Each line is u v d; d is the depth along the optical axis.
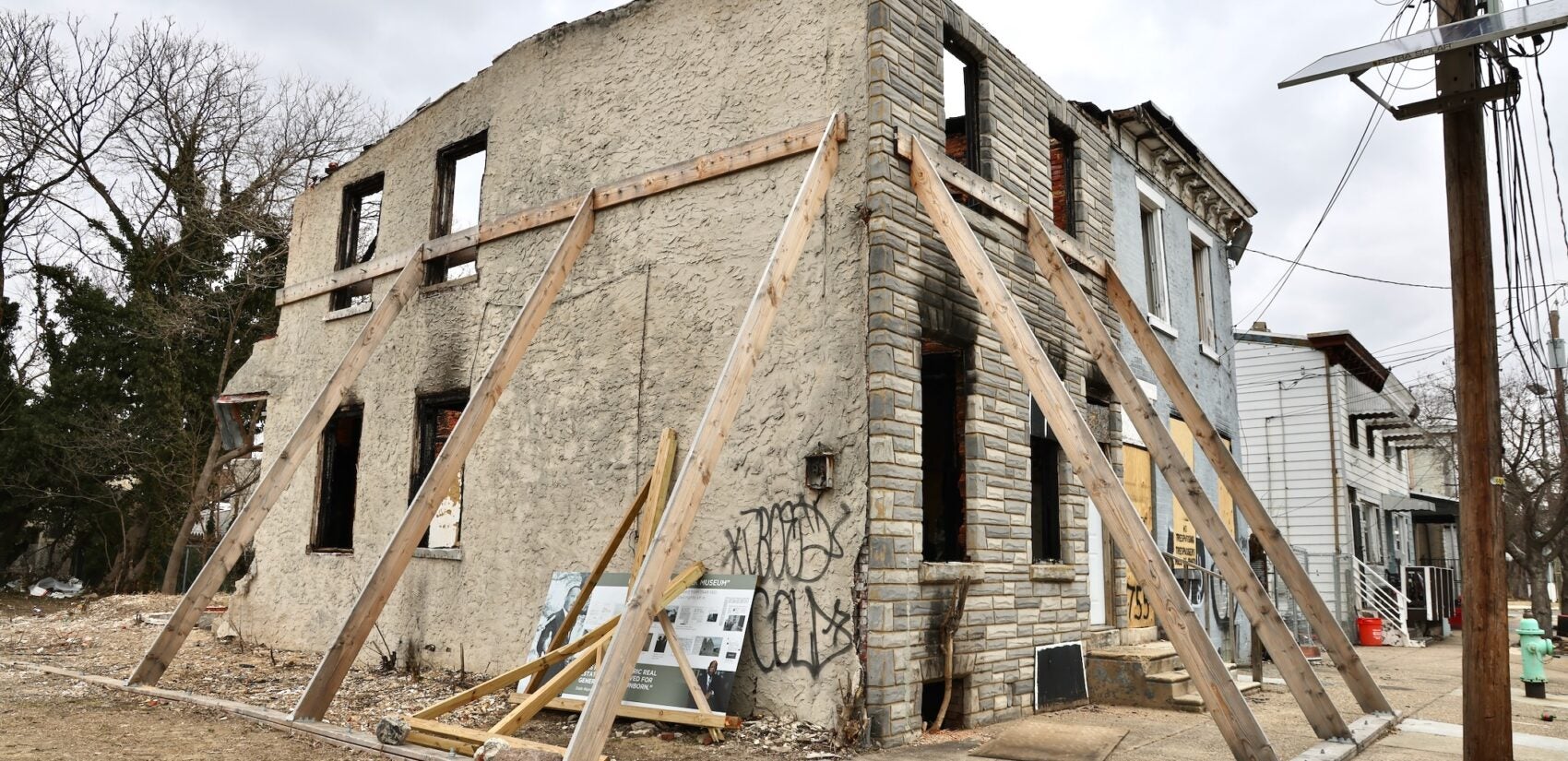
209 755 5.59
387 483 10.02
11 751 5.52
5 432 23.75
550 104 9.42
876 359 6.52
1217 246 14.34
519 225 9.31
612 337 8.28
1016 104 8.72
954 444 8.71
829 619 6.43
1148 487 10.77
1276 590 15.80
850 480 6.51
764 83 7.68
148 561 22.98
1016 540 7.68
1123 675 8.16
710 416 5.51
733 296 7.49
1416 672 12.20
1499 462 5.61
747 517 7.02
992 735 6.61
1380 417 19.97
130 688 7.66
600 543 7.89
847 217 6.91
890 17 7.11
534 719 6.89
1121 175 11.30
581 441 8.29
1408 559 26.23
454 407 10.33
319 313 11.67
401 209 10.89
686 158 8.09
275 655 10.20
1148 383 11.02
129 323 23.69
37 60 23.19
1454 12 6.02
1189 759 5.89
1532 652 9.59
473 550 8.91
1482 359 5.66
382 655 9.23
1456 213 5.77
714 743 6.15
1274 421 18.95
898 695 6.25
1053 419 5.82
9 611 19.30
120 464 23.67
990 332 7.72
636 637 4.91
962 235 6.44
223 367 23.12
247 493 24.17
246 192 24.14
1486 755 5.41
